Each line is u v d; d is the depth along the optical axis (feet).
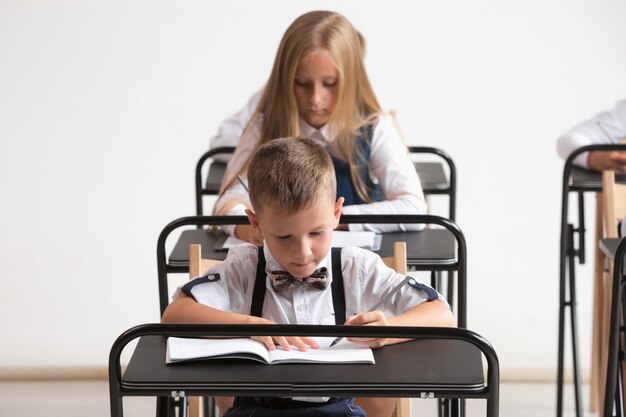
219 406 8.83
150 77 15.60
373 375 6.32
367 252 7.75
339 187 10.95
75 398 14.69
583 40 15.33
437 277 11.01
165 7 15.44
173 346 6.61
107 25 15.48
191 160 15.76
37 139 15.66
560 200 15.64
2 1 15.38
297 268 7.17
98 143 15.71
